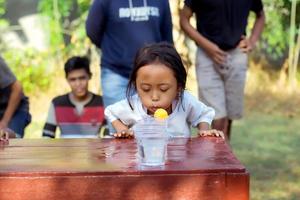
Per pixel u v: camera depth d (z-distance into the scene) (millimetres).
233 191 3338
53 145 4164
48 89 12336
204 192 3332
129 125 4676
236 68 7266
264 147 9562
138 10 6516
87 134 6898
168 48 4336
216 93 7273
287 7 12953
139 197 3330
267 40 13148
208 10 7168
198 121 4723
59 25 12688
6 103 6520
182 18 7301
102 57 6703
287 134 10422
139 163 3523
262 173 8109
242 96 7438
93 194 3324
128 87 4562
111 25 6578
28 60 12477
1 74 6387
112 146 4109
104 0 6535
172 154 3773
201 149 3943
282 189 7406
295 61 13109
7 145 4176
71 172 3326
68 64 6891
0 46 13266
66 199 3324
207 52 7184
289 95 12859
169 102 4293
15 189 3318
